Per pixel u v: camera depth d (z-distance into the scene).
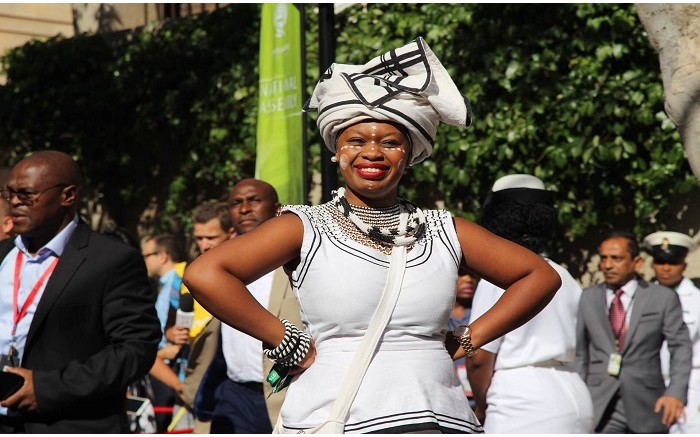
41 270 4.62
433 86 3.24
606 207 8.77
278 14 7.42
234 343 5.61
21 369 4.39
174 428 6.87
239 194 6.00
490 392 4.81
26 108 12.48
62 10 13.53
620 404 7.04
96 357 4.50
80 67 12.28
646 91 8.42
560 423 4.68
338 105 3.24
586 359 7.20
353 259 3.16
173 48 11.54
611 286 7.19
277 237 3.18
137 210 12.14
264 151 7.40
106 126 12.13
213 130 11.14
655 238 7.60
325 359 3.14
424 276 3.19
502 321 3.29
